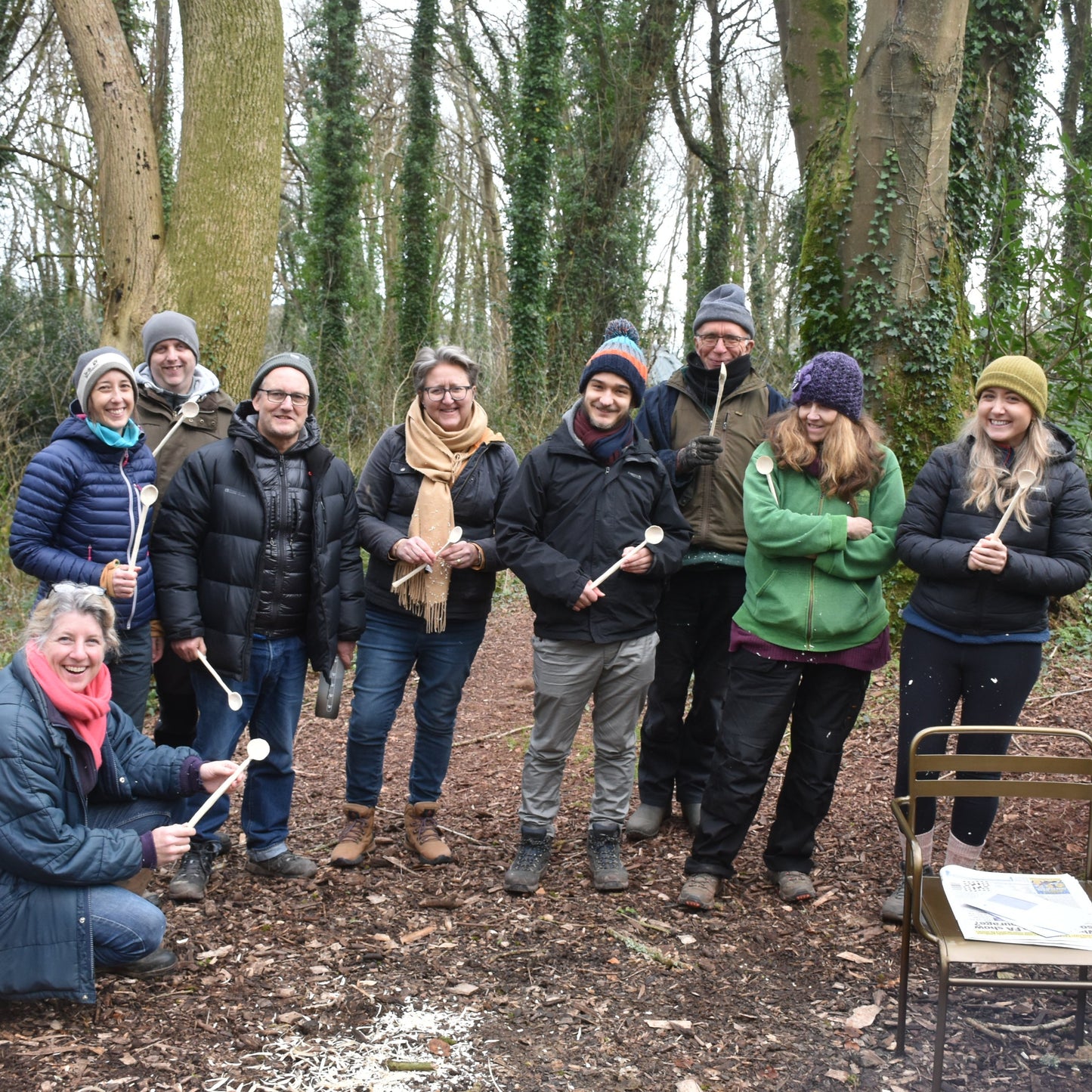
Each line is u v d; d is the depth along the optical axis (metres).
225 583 3.60
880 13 6.25
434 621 3.80
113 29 8.74
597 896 3.68
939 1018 2.37
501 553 3.65
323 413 15.38
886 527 3.49
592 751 5.48
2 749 2.77
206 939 3.33
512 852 4.16
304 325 20.03
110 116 8.67
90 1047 2.70
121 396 3.54
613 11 17.89
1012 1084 2.57
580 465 3.61
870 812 4.39
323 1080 2.57
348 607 3.83
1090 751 4.89
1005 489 3.24
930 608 3.35
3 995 2.79
